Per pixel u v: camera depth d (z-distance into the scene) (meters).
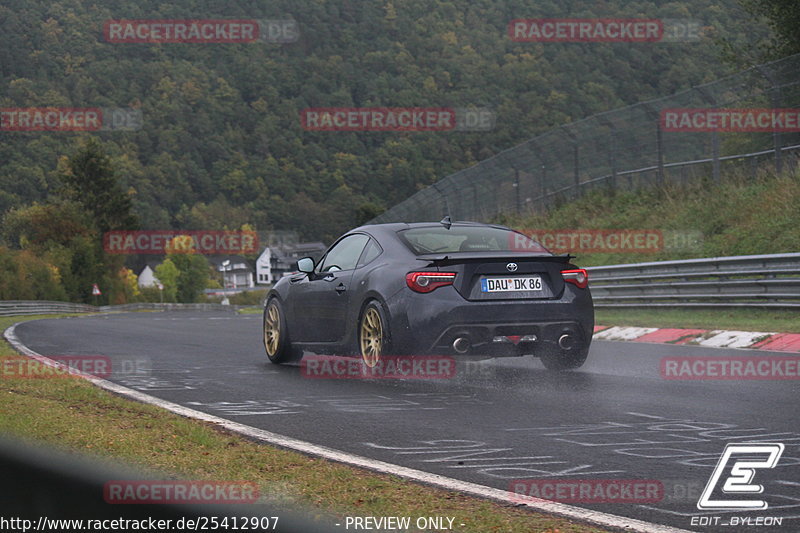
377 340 29.05
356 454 16.89
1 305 154.25
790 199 78.62
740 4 111.44
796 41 107.25
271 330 35.91
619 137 103.31
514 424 20.16
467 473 15.04
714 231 83.19
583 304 28.94
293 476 14.02
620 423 20.06
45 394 24.61
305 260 33.09
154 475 13.25
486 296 27.97
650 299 67.25
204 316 123.00
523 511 12.30
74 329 67.56
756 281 55.12
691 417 20.78
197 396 25.58
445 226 31.38
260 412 22.34
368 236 31.89
